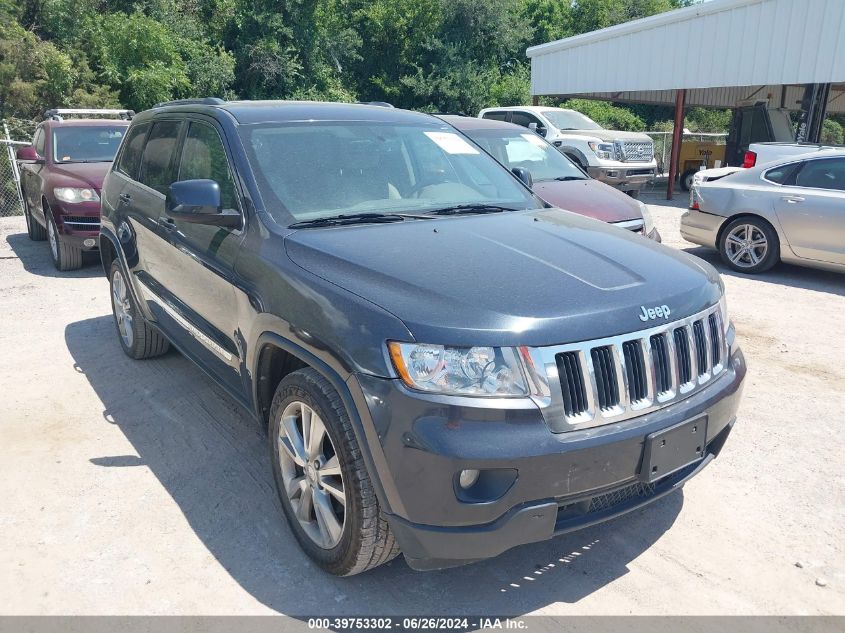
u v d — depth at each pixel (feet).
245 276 11.12
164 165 15.48
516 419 8.23
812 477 12.89
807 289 26.71
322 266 9.98
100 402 16.02
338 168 12.76
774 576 10.18
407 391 8.29
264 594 9.72
